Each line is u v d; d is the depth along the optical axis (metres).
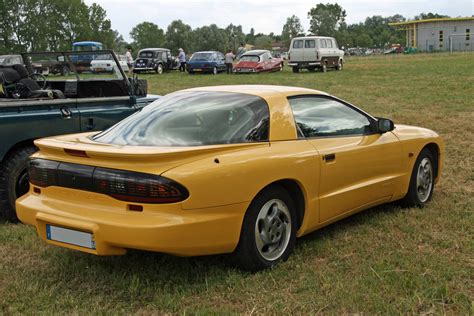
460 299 3.83
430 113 13.04
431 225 5.43
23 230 5.58
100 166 3.96
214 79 26.95
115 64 6.95
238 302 3.90
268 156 4.30
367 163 5.26
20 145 5.93
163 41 133.62
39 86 7.38
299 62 30.72
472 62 36.12
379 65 37.66
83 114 6.29
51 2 88.56
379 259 4.55
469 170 7.79
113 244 3.84
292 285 4.12
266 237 4.36
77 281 4.29
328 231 5.32
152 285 4.18
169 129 4.44
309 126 4.87
